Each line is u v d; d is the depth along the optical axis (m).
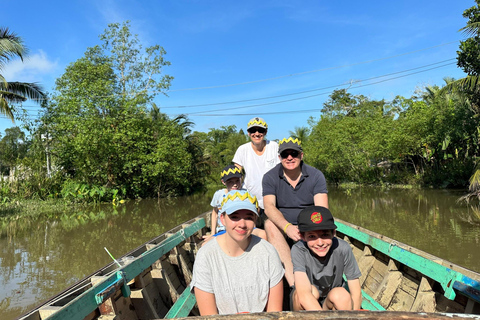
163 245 4.00
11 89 17.08
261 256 2.26
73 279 6.92
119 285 2.76
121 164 21.67
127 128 21.27
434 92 24.77
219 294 2.21
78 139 19.23
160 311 3.58
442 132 22.25
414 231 10.29
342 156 29.78
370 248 4.42
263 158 4.36
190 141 32.34
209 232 6.50
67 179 20.48
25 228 12.34
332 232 2.47
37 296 6.03
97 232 11.57
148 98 22.86
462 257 7.62
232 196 2.15
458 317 1.57
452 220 11.93
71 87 20.47
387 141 24.83
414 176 26.11
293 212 3.47
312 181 3.40
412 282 3.48
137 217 15.02
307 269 2.61
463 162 22.88
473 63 15.19
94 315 2.65
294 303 2.63
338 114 36.81
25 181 20.52
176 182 25.73
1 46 14.14
